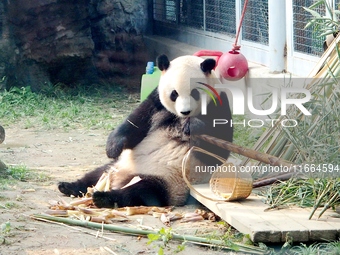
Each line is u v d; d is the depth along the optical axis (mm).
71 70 13773
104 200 7984
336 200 7465
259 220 7309
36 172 9117
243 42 11445
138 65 15156
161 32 15109
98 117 11727
